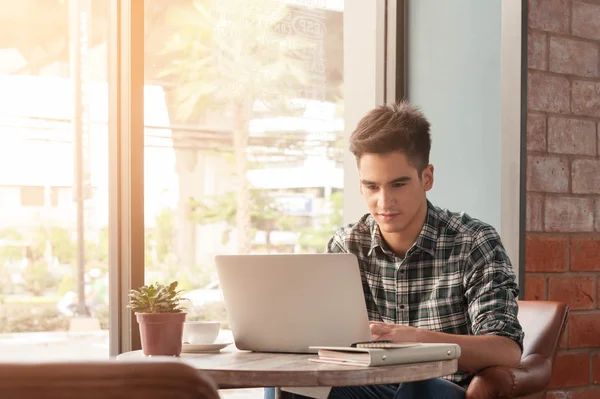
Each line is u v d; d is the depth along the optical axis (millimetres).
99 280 2680
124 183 2666
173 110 2744
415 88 3080
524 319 2004
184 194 2756
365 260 1995
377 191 1851
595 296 2656
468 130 2855
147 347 1545
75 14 2682
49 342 2633
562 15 2635
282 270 1564
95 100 2689
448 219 1929
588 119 2680
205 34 2811
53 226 2645
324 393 1412
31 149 2629
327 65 3053
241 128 2865
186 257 2754
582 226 2648
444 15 2971
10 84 2611
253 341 1638
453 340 1620
